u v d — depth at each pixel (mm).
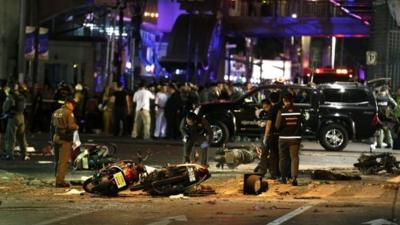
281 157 44344
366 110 69500
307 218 31750
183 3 136500
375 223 30453
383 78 82875
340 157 64188
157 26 147125
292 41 186375
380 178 48562
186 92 79062
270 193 40812
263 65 160125
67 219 31500
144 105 76625
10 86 64438
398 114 70125
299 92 69938
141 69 138500
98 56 117188
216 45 138375
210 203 36812
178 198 39125
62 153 43000
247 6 142250
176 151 65438
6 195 39812
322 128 69625
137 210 34250
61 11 108812
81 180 45156
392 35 86375
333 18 136125
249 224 30203
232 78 155250
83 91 83312
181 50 132750
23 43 78875
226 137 69188
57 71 116000
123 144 70750
